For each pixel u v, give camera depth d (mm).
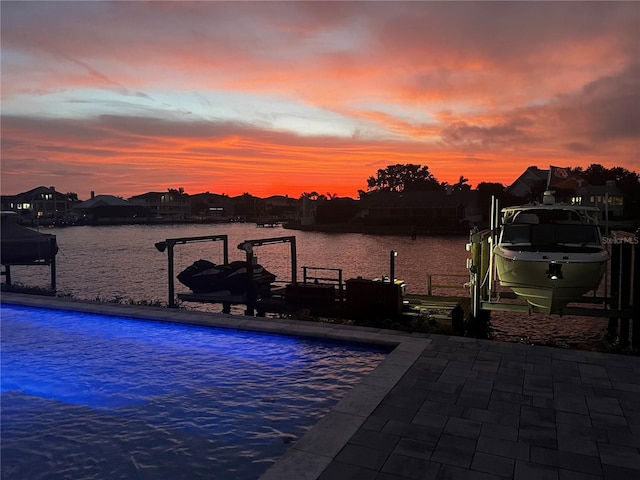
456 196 107000
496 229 13195
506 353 9172
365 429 5992
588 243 12219
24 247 30438
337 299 20484
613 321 17297
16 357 10148
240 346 10625
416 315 16516
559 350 9336
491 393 7180
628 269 12516
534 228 12656
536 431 5949
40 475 5652
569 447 5559
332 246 78062
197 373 9086
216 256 65312
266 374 8977
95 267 51125
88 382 8711
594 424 6152
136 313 13094
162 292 33938
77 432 6719
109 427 6879
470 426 6082
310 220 141375
